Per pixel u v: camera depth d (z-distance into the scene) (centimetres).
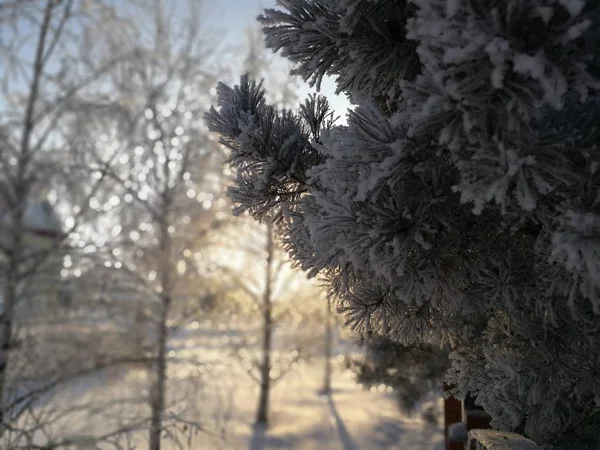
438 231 146
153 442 510
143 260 800
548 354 158
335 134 136
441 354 327
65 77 758
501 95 106
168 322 793
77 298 733
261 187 170
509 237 162
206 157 843
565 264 108
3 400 589
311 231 137
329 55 154
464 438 264
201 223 872
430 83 109
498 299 164
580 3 90
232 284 923
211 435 569
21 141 707
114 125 797
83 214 743
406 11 150
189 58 902
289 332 1048
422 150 126
